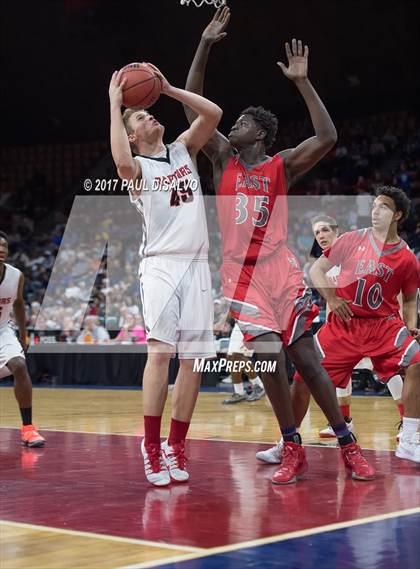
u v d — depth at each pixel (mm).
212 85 18484
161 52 18078
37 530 3012
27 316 15117
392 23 16250
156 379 3945
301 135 18406
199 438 5773
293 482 3930
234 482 3982
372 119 18547
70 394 11211
